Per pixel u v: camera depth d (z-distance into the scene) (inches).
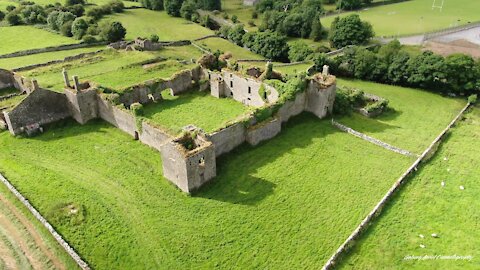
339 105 2503.7
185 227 1541.6
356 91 2714.1
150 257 1405.0
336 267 1393.9
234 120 2030.0
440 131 2406.5
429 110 2736.2
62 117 2242.9
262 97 2440.9
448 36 4377.5
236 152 2027.6
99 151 1990.7
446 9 5462.6
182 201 1678.2
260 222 1584.6
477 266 1424.7
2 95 2566.4
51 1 5285.4
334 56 3718.0
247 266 1391.5
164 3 5442.9
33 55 3553.2
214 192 1739.7
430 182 1868.8
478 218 1651.1
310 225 1581.0
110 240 1460.4
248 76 2500.0
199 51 4013.3
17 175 1777.8
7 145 2010.3
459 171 1961.1
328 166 1964.8
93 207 1609.3
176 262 1392.7
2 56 3420.3
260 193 1747.0
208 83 2758.4
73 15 4335.6
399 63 3206.2
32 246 1408.7
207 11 5664.4
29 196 1641.2
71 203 1620.3
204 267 1380.4
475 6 5585.6
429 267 1414.9
